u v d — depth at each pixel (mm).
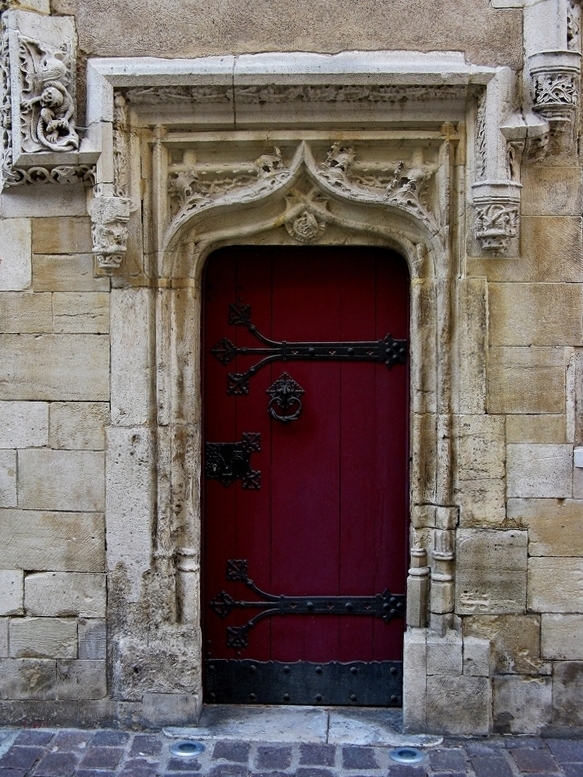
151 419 4844
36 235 4824
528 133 4504
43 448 4863
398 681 5117
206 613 5145
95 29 4715
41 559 4891
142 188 4777
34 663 4906
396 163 4738
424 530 4867
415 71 4484
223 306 5078
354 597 5125
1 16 4645
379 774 4395
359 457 5094
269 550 5133
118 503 4840
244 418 5102
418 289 4824
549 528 4754
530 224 4703
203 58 4660
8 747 4652
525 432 4738
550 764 4492
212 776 4371
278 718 4992
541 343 4727
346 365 5082
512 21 4645
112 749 4637
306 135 4703
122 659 4863
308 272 5066
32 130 4637
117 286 4797
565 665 4777
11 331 4848
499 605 4777
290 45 4688
